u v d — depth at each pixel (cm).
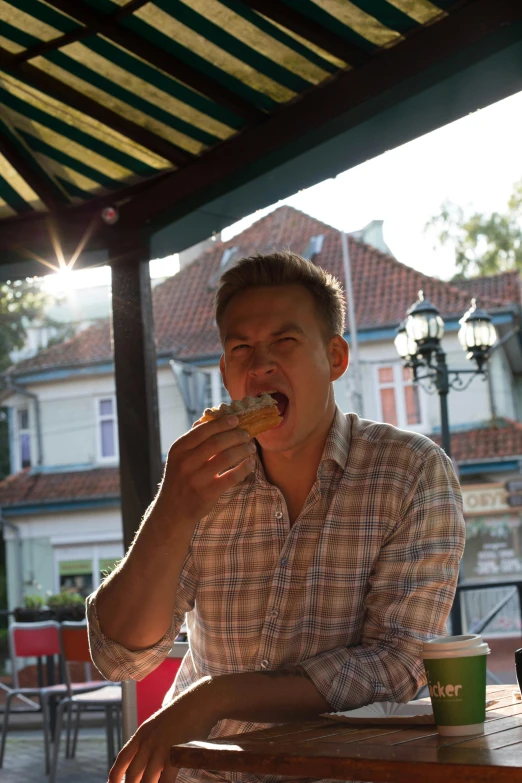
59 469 2231
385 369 2091
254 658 210
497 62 351
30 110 427
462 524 209
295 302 207
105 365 2209
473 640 151
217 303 217
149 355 448
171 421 2084
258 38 372
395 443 213
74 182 460
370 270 2277
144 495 438
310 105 394
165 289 2325
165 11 364
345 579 205
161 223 441
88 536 2188
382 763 131
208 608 214
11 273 480
